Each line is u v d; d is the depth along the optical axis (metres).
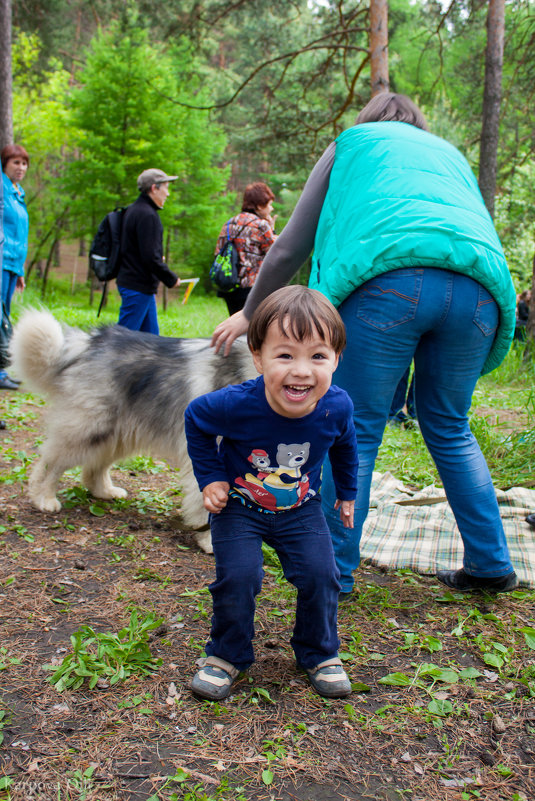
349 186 2.59
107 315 15.40
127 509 3.99
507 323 2.62
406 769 1.87
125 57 22.34
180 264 33.62
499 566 2.81
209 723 2.04
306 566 2.13
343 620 2.68
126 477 4.68
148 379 3.62
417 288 2.39
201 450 2.08
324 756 1.92
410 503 4.12
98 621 2.63
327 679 2.19
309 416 2.00
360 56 19.23
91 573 3.06
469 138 17.55
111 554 3.30
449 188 2.51
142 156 22.81
